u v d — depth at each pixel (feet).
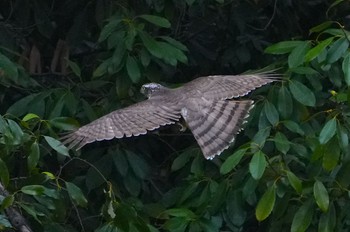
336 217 34.27
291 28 43.21
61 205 34.73
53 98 37.63
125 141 40.09
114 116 19.60
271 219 36.17
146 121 19.65
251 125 35.55
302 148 34.76
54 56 41.93
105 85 39.75
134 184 38.47
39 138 34.96
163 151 42.29
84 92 39.93
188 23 42.42
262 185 34.91
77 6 41.93
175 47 36.14
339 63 35.70
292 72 34.83
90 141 19.12
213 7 42.19
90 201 39.27
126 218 33.24
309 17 43.83
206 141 19.81
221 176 36.83
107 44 38.04
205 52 42.60
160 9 38.70
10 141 32.27
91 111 37.42
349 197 33.53
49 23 41.27
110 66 36.35
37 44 42.42
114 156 38.42
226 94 20.99
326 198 32.78
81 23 40.81
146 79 38.06
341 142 31.81
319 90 35.42
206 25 42.45
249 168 32.04
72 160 38.96
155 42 35.96
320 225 33.76
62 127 34.40
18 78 38.29
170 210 35.96
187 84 21.20
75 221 38.86
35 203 34.19
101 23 39.55
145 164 38.63
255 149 32.91
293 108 35.40
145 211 37.60
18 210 34.22
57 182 33.76
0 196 32.58
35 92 40.19
